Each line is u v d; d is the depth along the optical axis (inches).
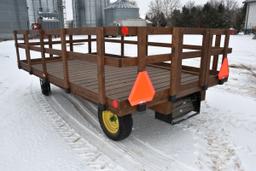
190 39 772.6
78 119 168.7
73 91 155.2
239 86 249.4
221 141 134.3
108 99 119.9
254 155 120.7
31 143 134.9
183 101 141.1
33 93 239.0
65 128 153.8
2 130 152.4
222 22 1416.1
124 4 1998.0
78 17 2105.1
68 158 119.5
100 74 118.2
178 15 1630.2
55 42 251.6
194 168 110.7
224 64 157.5
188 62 385.7
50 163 115.5
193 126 153.6
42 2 1770.4
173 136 140.9
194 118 165.5
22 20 1684.3
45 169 111.0
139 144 132.5
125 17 1979.6
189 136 140.6
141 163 114.9
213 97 211.0
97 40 114.7
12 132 149.3
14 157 121.2
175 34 118.6
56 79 175.0
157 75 178.2
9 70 374.0
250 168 110.5
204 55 139.1
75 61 266.5
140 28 105.4
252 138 137.5
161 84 151.2
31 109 191.3
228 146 128.9
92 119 168.6
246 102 197.6
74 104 201.9
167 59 121.3
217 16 1422.2
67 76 155.3
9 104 205.3
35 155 122.6
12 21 1628.9
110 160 117.4
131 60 107.9
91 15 2047.2
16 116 176.4
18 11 1652.3
